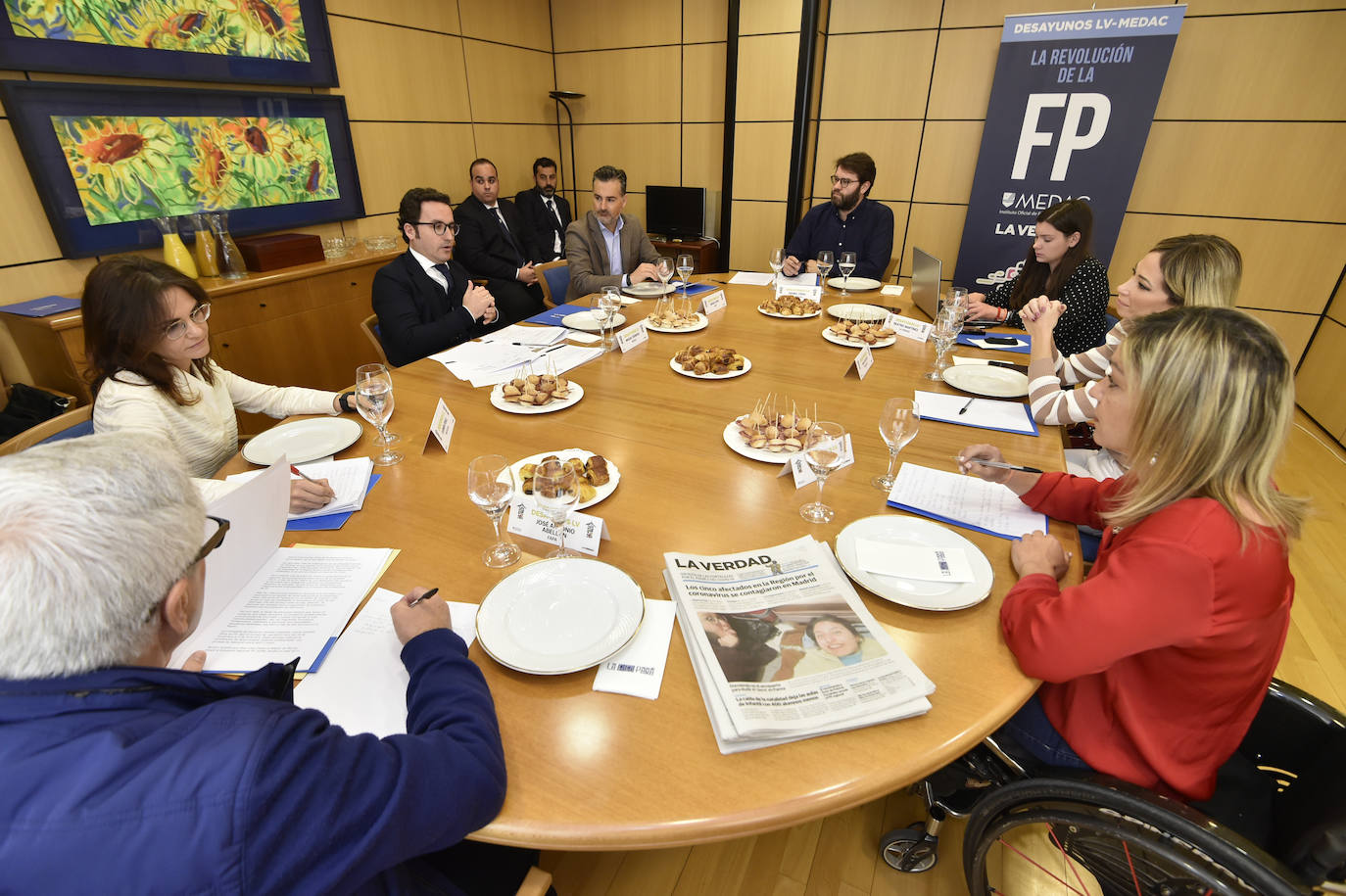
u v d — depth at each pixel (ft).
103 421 4.34
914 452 4.42
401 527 3.58
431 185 14.25
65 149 8.51
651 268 9.09
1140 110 11.48
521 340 6.84
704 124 15.85
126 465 1.72
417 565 3.25
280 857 1.54
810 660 2.54
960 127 13.21
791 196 14.56
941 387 5.57
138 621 1.69
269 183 11.06
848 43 13.53
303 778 1.59
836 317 7.75
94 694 1.63
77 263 8.96
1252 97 11.02
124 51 8.87
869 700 2.35
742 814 2.03
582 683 2.56
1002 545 3.41
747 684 2.41
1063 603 2.55
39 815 1.47
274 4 10.50
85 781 1.49
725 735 2.21
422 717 2.17
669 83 15.83
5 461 1.63
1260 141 11.18
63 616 1.56
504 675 2.59
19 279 8.43
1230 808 3.03
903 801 4.91
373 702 2.40
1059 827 3.13
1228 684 2.65
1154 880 2.87
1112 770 2.97
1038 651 2.52
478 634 2.67
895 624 2.85
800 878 4.36
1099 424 3.26
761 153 14.85
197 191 10.06
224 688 1.93
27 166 8.25
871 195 14.56
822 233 11.69
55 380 8.48
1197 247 4.81
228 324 9.71
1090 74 11.59
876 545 3.27
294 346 10.71
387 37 12.60
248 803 1.50
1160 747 2.86
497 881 2.77
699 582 2.99
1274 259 11.64
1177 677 2.72
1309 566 7.60
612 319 6.44
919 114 13.47
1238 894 2.35
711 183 16.37
